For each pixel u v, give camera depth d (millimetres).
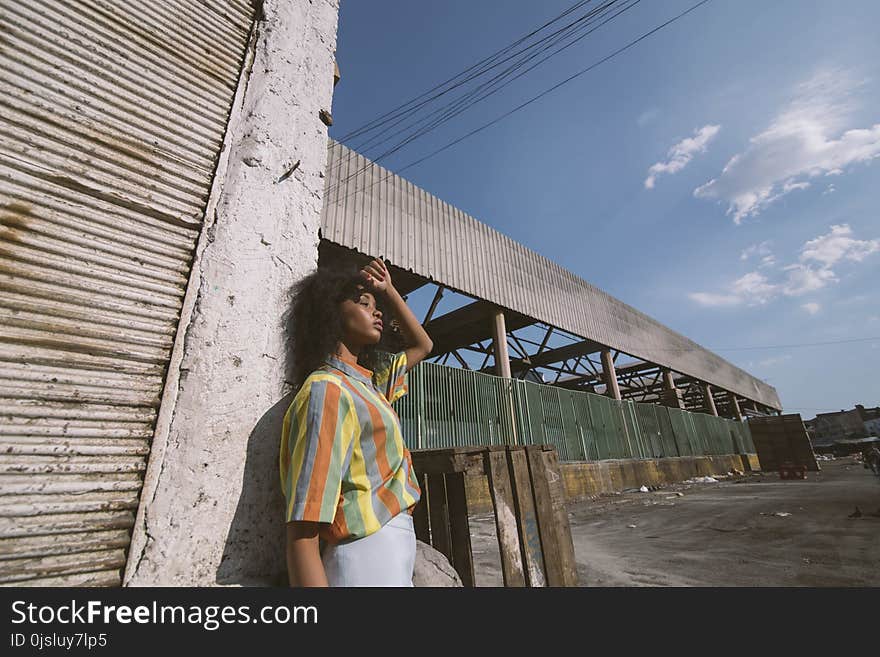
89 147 1204
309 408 912
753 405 31688
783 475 16719
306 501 790
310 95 1895
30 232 1044
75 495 964
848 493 9641
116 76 1320
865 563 4031
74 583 913
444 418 8180
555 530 2078
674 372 20484
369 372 1287
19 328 975
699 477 17859
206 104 1529
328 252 8406
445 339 14734
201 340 1268
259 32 1804
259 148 1621
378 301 1457
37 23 1187
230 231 1439
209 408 1224
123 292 1162
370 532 901
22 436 927
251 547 1189
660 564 4359
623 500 10492
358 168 9180
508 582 1707
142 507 1047
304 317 1388
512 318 13148
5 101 1082
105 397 1062
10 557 860
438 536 2061
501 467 1949
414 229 9969
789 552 4633
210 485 1165
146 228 1258
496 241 12500
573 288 15141
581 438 12203
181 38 1529
